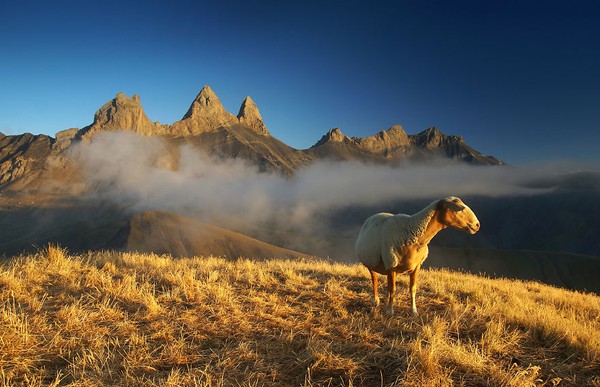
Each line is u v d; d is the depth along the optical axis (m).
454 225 6.62
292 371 4.71
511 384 4.41
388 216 7.36
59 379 4.18
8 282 6.91
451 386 4.38
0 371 4.27
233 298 7.35
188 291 7.32
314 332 5.87
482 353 5.14
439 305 7.84
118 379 4.32
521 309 7.68
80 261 9.34
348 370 4.71
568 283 111.94
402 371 4.61
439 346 5.15
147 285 7.67
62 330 5.37
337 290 8.54
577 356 5.63
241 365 4.77
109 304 6.48
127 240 97.44
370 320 6.62
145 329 5.68
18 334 4.92
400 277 10.60
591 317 8.83
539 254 124.81
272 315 6.55
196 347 5.18
